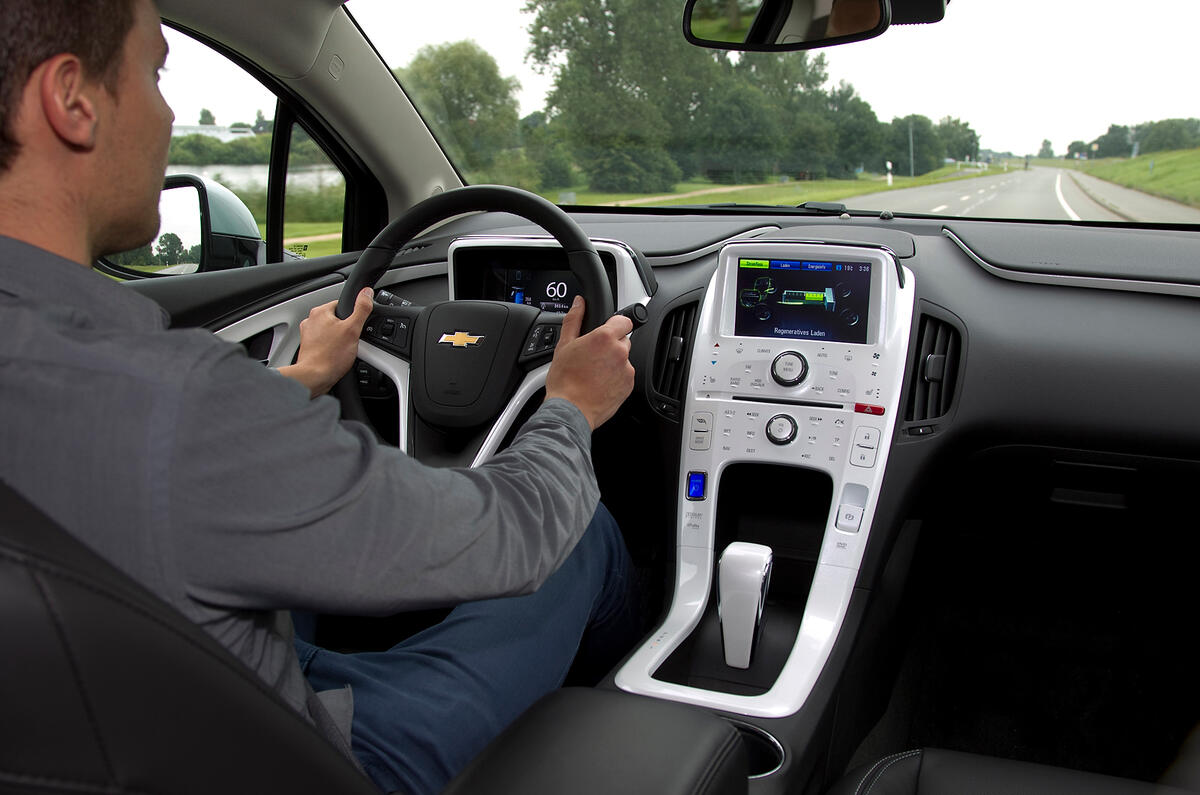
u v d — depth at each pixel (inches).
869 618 65.1
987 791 40.3
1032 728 77.3
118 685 18.5
